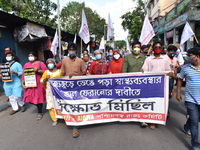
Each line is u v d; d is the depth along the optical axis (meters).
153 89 3.08
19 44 8.36
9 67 4.21
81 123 3.18
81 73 3.50
